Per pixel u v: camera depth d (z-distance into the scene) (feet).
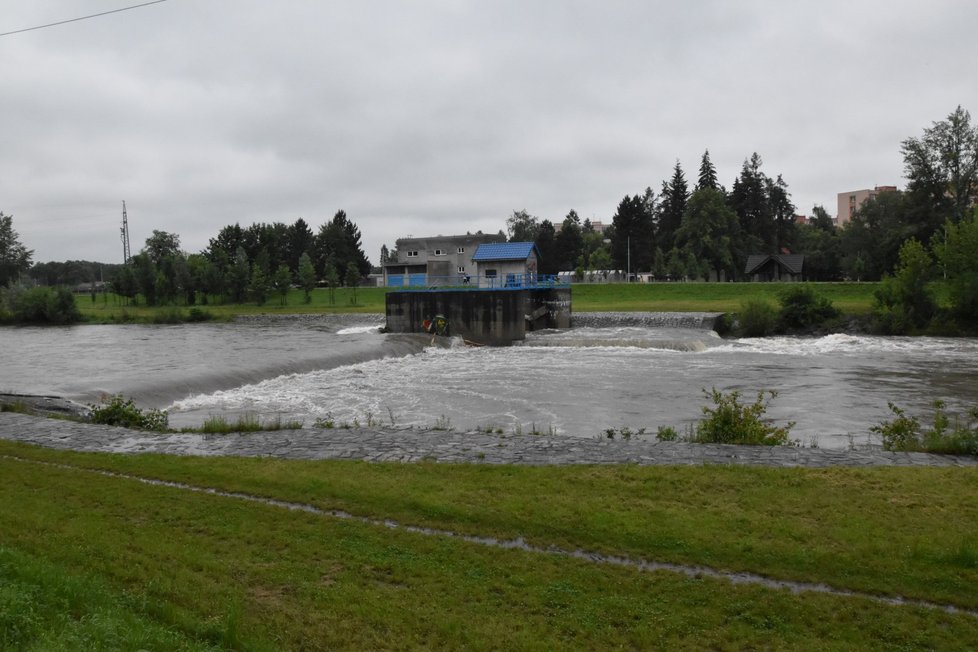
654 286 276.41
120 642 22.06
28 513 37.29
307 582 29.86
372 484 44.45
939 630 26.73
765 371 125.90
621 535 35.78
